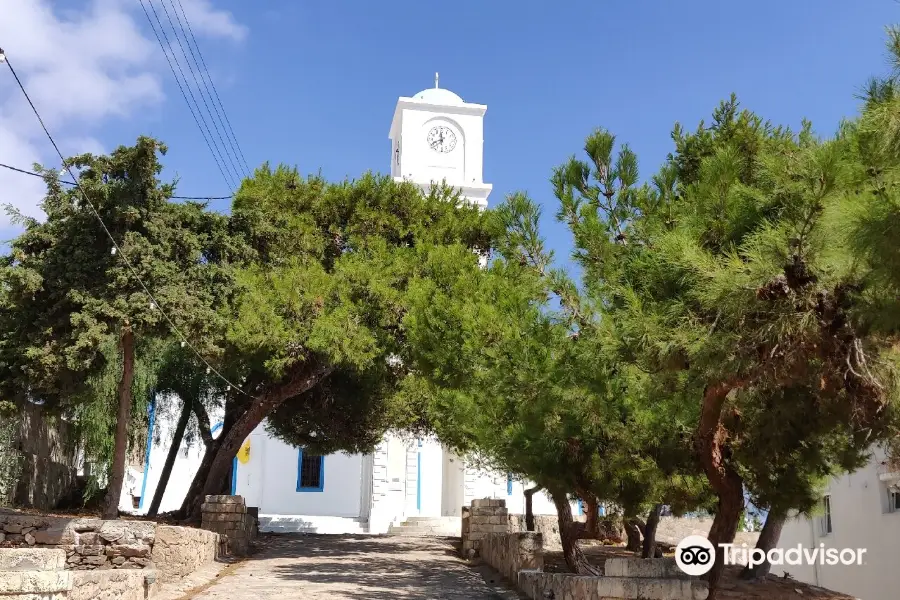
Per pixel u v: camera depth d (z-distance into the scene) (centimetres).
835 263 575
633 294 727
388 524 3014
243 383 2198
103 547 1322
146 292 1432
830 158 579
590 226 902
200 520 1994
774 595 1263
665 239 703
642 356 702
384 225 2009
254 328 1698
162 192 1574
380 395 2277
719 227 711
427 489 3177
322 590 1355
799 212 615
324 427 2405
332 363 1780
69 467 2130
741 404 847
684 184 973
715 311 655
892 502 1667
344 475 3309
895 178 545
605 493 1095
